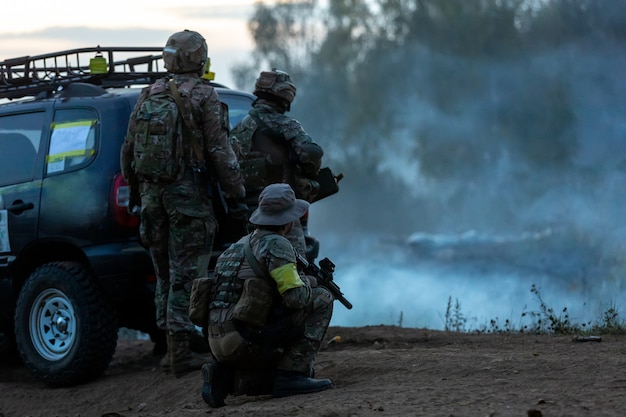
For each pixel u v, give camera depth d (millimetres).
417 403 8281
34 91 13281
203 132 11195
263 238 9109
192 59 11242
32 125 12828
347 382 9953
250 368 9297
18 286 12844
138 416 9344
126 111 12156
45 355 12266
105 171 11922
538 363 9727
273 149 11312
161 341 14805
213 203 11422
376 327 14719
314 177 11500
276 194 9148
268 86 11383
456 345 12570
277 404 8922
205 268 11336
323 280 9641
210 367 9242
